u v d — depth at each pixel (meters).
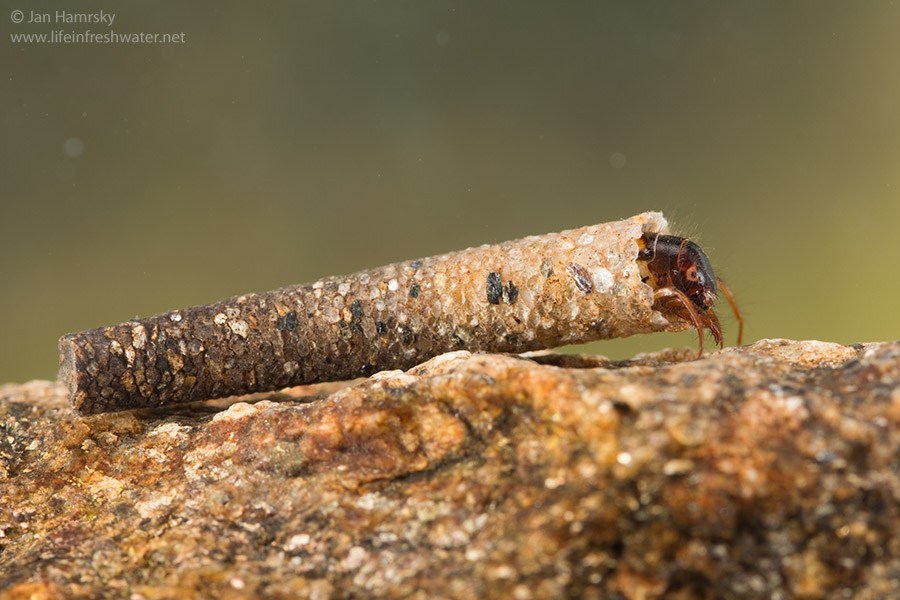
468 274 0.14
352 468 0.14
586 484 0.13
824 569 0.13
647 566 0.13
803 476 0.13
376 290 0.14
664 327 0.14
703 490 0.13
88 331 0.14
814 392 0.13
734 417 0.13
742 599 0.13
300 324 0.14
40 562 0.13
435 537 0.13
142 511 0.14
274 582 0.13
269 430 0.14
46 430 0.14
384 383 0.14
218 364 0.14
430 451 0.14
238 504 0.14
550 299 0.14
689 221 0.14
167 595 0.13
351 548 0.13
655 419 0.13
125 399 0.14
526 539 0.13
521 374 0.13
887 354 0.13
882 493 0.13
